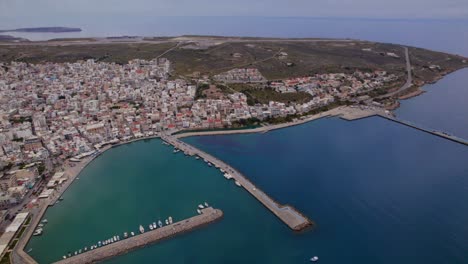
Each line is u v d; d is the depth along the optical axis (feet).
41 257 495.41
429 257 488.85
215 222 579.89
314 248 512.63
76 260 484.74
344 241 526.16
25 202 642.63
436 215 589.32
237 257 496.64
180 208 622.54
